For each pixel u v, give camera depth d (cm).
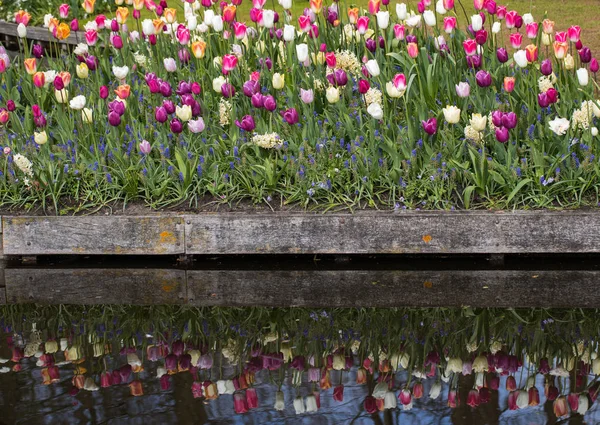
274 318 678
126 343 629
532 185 790
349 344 620
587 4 1650
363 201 811
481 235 772
